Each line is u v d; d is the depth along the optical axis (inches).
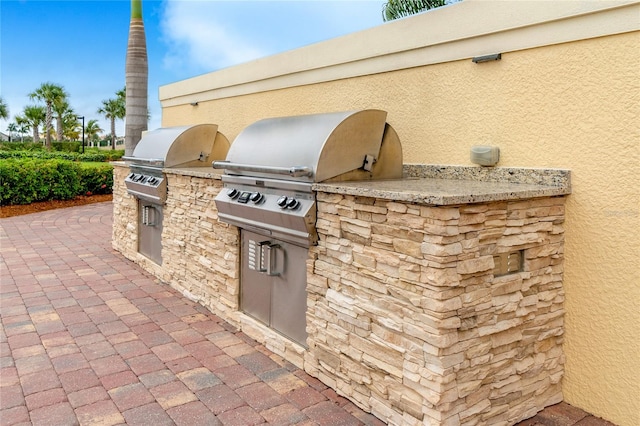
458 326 116.8
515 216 128.3
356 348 139.4
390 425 129.4
